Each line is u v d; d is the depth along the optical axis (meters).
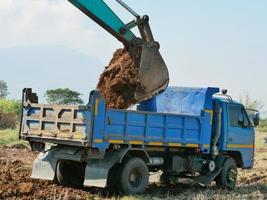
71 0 12.88
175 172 14.41
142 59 13.46
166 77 13.80
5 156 19.73
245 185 16.45
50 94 56.88
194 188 14.80
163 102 15.41
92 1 13.14
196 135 14.36
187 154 14.67
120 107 13.49
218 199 12.73
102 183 11.95
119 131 12.12
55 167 12.94
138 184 12.56
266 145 36.66
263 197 13.66
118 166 12.37
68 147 12.64
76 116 11.84
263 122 56.78
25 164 17.19
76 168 13.42
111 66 14.05
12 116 38.94
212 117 14.92
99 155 11.76
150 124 12.89
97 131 11.63
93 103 11.57
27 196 11.31
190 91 14.98
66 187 12.84
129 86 13.55
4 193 11.26
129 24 13.70
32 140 12.91
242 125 16.00
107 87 13.73
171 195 13.12
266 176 18.94
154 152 13.68
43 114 12.61
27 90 13.09
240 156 16.06
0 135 28.92
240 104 15.98
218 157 15.38
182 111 15.01
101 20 13.29
